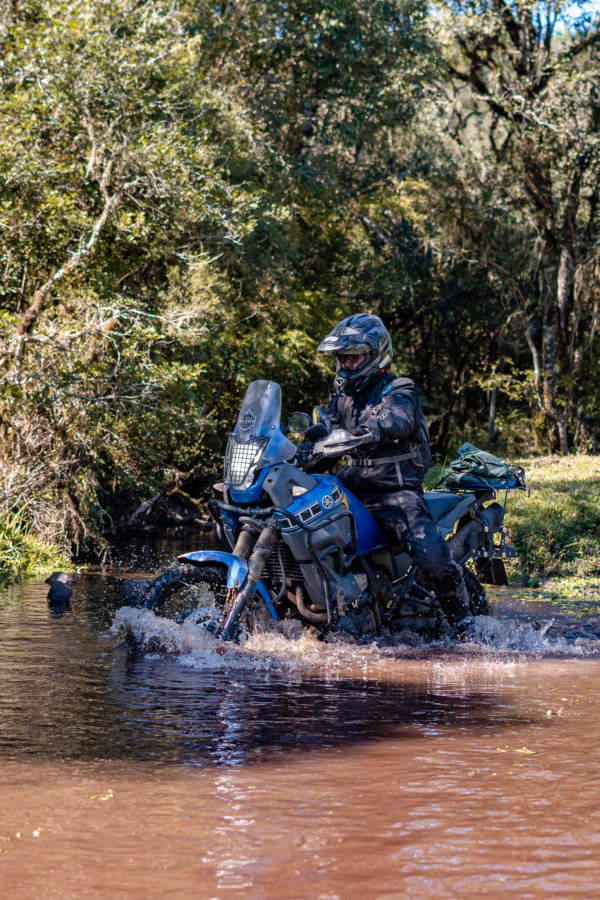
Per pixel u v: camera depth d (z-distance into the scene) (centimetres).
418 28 2269
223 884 222
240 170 1816
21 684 445
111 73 1246
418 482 588
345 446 534
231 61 2103
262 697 428
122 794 287
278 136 2198
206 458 1900
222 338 1811
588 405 3006
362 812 272
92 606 725
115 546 1337
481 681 479
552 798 285
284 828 258
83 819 265
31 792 288
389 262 3192
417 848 244
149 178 1298
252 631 552
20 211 1262
